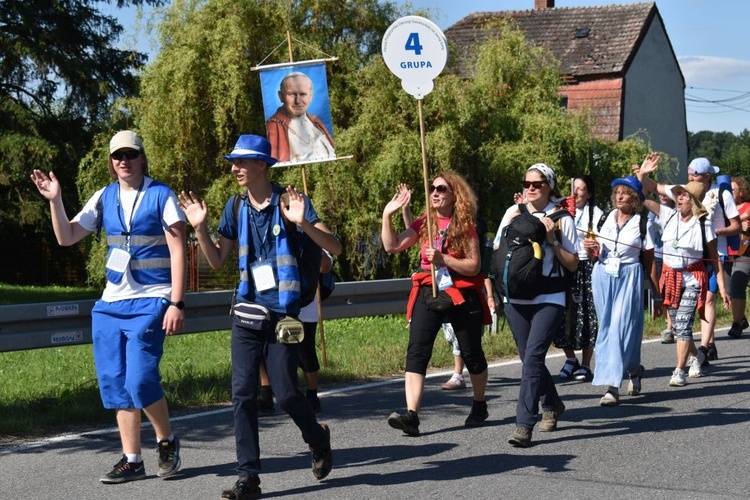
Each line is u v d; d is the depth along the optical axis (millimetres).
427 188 7828
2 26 35312
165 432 6539
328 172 19703
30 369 11773
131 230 6363
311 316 8750
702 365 11562
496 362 11836
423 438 7766
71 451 7410
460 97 20484
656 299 9391
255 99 21078
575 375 10617
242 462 6051
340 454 7250
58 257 37688
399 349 12562
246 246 6066
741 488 6242
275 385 6094
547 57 22359
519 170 20219
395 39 8602
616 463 6910
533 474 6609
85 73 34562
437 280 7809
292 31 21094
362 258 20125
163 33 21281
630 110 35375
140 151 6434
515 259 7453
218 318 11180
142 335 6348
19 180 33656
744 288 14070
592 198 9797
